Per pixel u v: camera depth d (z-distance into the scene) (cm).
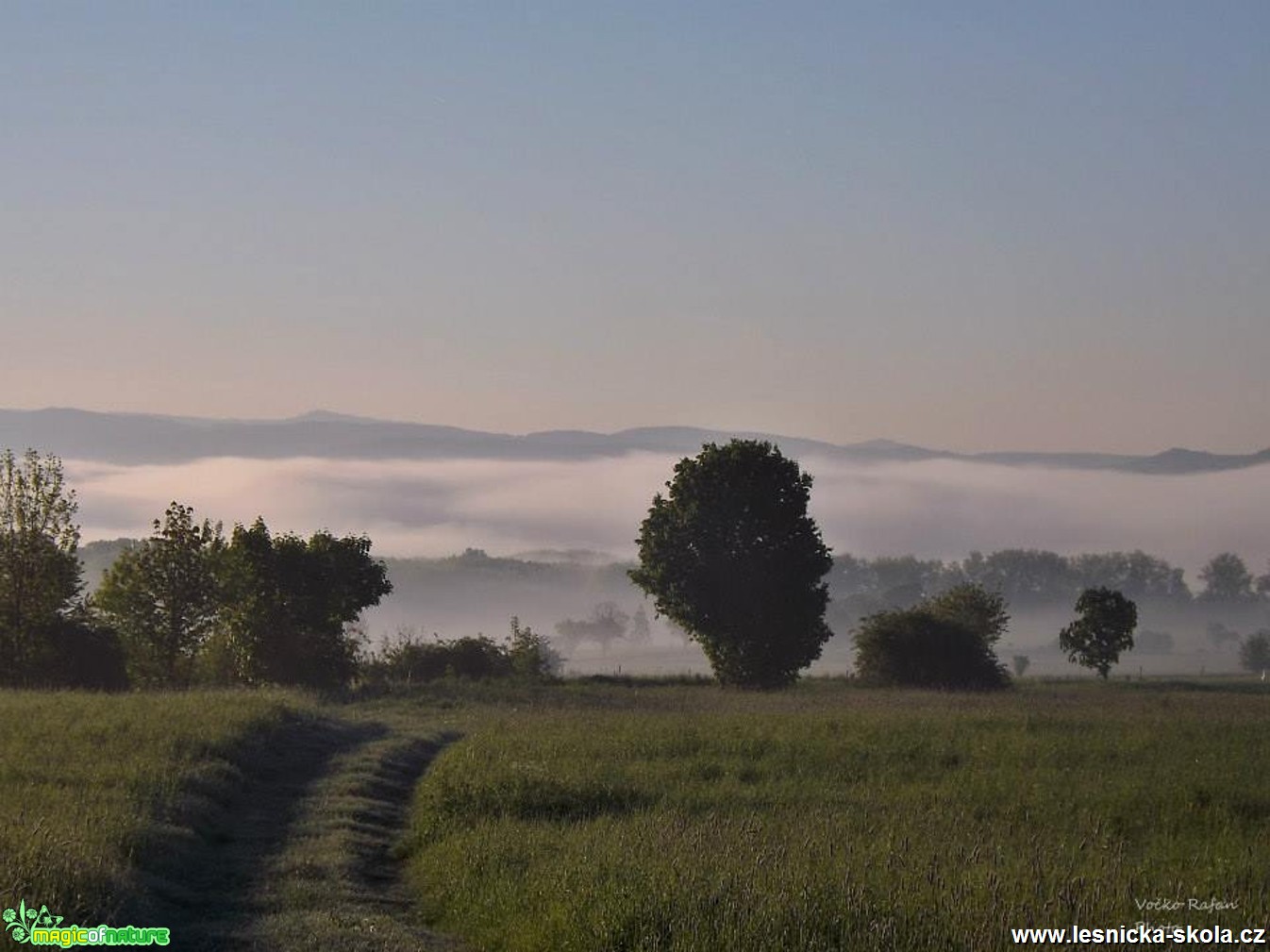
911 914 1335
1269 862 1725
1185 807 2158
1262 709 4556
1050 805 2172
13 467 5597
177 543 5850
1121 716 3875
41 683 5350
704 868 1509
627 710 4362
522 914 1406
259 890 1595
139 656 5781
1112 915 1395
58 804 1800
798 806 2155
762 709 4469
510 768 2417
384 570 6097
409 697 5072
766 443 7638
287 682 5741
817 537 7619
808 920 1309
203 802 2034
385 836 2034
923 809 2153
